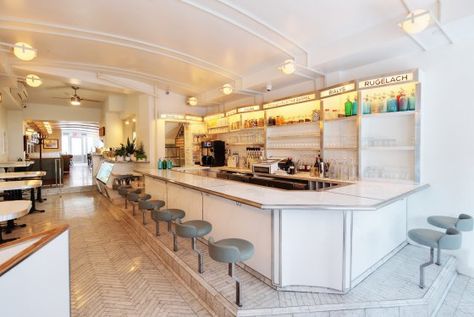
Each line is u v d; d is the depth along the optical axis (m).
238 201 2.40
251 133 6.16
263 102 5.34
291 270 2.35
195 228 2.57
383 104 3.57
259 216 2.54
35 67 4.82
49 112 9.77
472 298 2.48
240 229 2.80
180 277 2.85
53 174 9.03
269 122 5.37
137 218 4.80
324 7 2.82
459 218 2.64
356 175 3.80
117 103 8.30
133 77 5.91
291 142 5.15
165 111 6.98
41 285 1.51
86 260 3.33
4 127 8.09
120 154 6.89
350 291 2.27
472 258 2.89
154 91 6.66
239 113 5.90
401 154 3.53
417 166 3.23
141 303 2.39
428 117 3.21
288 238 2.34
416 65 3.32
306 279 2.33
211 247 2.05
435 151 3.17
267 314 2.00
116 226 4.77
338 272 2.25
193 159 7.55
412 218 3.35
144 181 6.23
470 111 2.91
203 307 2.32
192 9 2.89
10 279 1.26
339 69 4.06
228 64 4.59
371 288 2.31
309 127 4.81
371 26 3.19
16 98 7.18
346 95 4.10
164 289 2.63
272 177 4.71
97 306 2.34
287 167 4.83
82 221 5.08
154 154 6.83
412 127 3.40
